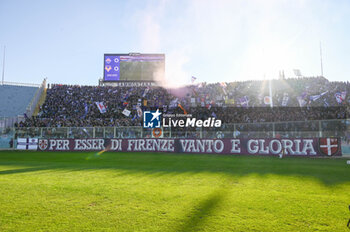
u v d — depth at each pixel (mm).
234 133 18422
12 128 23625
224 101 32125
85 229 3732
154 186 6625
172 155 17266
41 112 30141
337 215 4375
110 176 8250
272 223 4008
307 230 3750
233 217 4258
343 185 6805
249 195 5688
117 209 4645
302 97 28359
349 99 26422
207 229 3752
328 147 15133
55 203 5012
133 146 20609
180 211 4547
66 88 35844
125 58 35156
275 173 8953
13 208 4688
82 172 9156
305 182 7234
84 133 22203
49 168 10320
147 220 4098
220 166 11039
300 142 15703
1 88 36375
